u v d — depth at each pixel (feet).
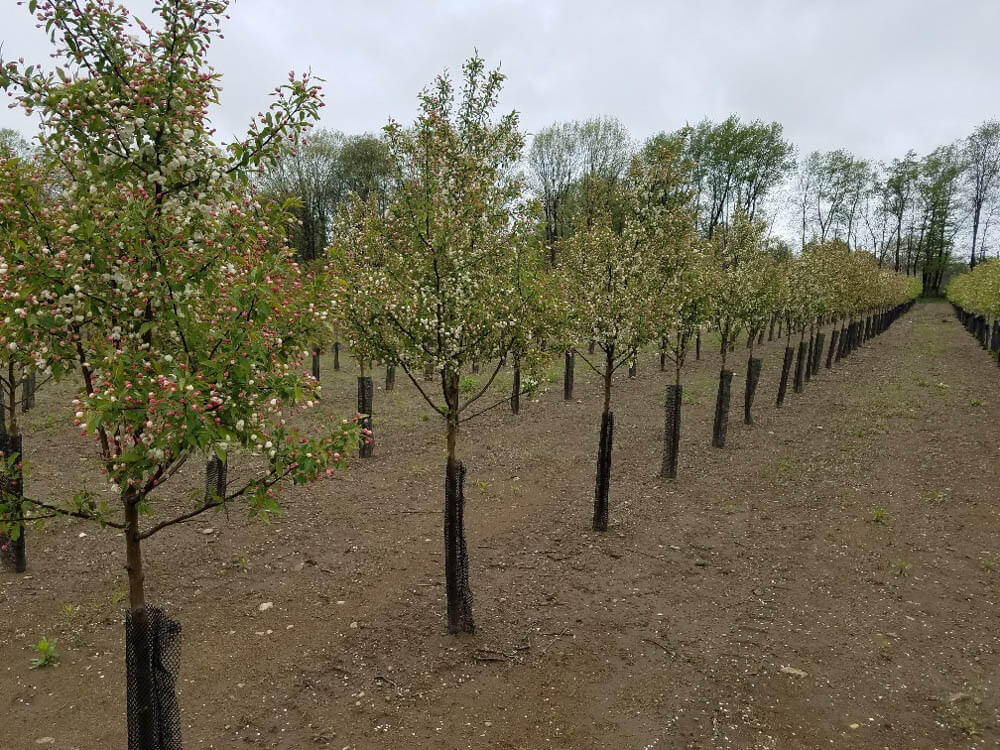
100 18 10.88
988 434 44.75
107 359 9.93
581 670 19.43
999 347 82.33
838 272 77.30
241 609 23.03
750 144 167.02
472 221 19.92
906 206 208.85
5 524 11.66
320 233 138.51
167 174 11.31
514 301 20.02
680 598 23.95
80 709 17.44
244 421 11.52
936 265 219.41
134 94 11.06
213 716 17.24
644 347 29.94
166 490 34.58
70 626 21.47
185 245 11.53
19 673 18.93
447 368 19.77
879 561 26.91
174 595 23.91
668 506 33.53
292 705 17.74
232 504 32.76
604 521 30.17
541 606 23.34
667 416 37.50
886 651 20.52
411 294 19.70
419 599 23.79
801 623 22.24
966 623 22.12
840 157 205.36
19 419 47.75
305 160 139.03
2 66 10.33
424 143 19.67
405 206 19.48
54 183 12.91
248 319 11.59
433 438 47.32
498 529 30.68
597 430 49.70
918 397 58.49
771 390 64.90
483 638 21.12
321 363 83.10
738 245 73.77
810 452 42.57
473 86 20.95
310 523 31.01
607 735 16.62
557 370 75.92
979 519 30.73
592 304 29.50
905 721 17.28
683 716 17.39
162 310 11.28
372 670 19.35
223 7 11.50
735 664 19.81
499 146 21.06
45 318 10.11
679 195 32.04
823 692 18.49
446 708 17.63
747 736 16.65
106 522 12.50
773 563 26.89
